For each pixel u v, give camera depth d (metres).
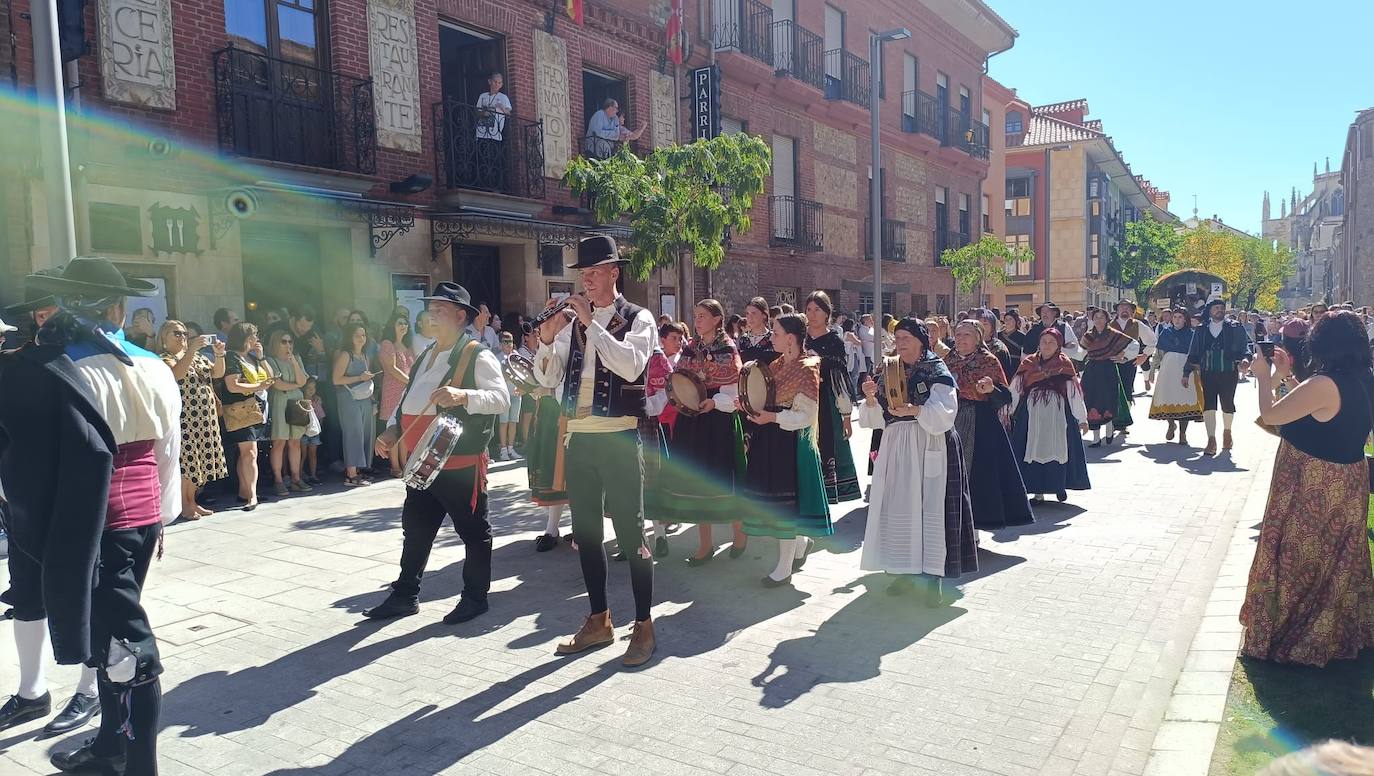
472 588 5.25
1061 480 8.03
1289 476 4.24
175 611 5.36
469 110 12.92
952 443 5.32
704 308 6.36
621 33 15.65
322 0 11.31
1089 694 4.02
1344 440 4.13
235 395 8.23
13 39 8.42
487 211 12.68
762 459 5.76
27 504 2.99
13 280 8.54
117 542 3.26
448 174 12.48
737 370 6.26
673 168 11.20
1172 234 51.94
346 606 5.45
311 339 10.08
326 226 11.22
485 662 4.54
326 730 3.80
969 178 29.42
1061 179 44.12
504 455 11.23
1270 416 4.27
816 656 4.55
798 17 20.34
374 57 11.71
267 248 10.99
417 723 3.85
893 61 24.33
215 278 10.06
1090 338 11.56
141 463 3.40
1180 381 11.63
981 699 3.99
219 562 6.44
